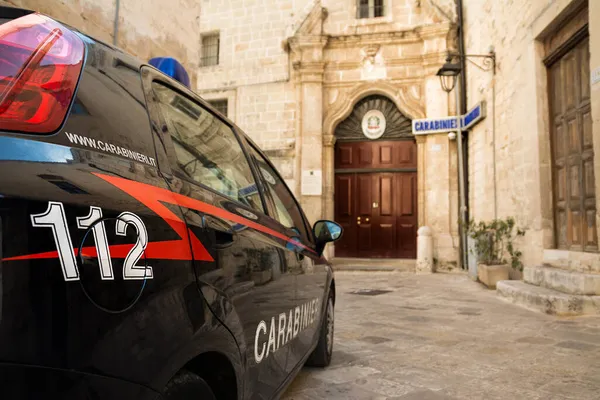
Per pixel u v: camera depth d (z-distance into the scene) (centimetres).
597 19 600
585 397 318
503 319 576
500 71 950
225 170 207
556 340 470
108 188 111
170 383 122
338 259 1265
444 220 1198
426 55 1225
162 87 174
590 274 609
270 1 1371
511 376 360
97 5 507
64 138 107
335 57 1298
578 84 694
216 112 227
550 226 768
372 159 1298
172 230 131
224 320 151
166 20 663
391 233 1273
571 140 718
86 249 98
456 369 378
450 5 1225
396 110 1289
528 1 802
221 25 1413
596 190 606
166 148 153
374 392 325
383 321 570
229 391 161
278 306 217
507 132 915
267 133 1344
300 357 267
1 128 94
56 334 88
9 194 85
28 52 112
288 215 295
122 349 103
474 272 968
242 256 177
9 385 81
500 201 955
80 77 123
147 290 114
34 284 86
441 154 1209
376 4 1299
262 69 1362
